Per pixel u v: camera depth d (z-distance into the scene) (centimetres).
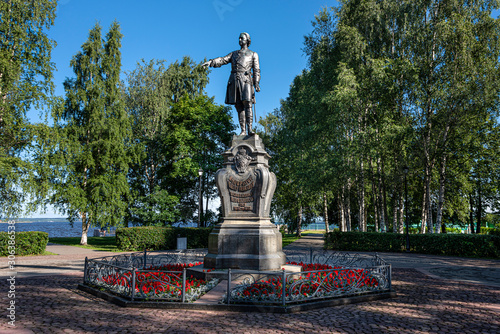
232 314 660
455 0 2292
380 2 2594
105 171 2912
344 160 2469
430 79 2347
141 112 3791
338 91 2284
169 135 3206
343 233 2434
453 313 686
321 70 2775
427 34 2378
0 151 2056
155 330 561
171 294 731
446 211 3431
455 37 2191
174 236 2492
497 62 2286
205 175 3356
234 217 996
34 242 2061
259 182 990
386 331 566
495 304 774
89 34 3011
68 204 2680
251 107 1093
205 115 3191
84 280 940
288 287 751
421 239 2247
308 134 2588
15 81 2145
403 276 1223
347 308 716
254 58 1116
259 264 921
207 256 985
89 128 2888
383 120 2336
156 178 3688
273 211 4019
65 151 2506
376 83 2380
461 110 2200
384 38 2619
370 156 2384
